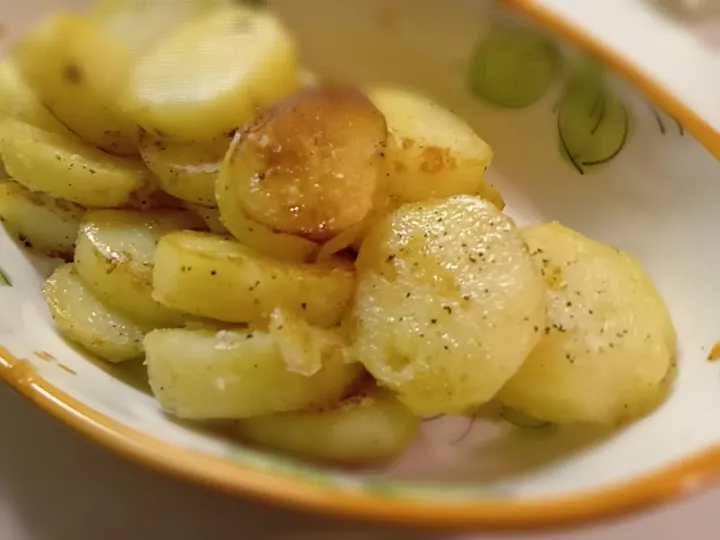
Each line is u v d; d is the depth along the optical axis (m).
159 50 0.28
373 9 0.31
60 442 0.27
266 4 0.31
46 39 0.29
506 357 0.25
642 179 0.30
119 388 0.27
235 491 0.22
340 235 0.26
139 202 0.29
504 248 0.26
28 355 0.26
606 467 0.24
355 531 0.26
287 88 0.28
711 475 0.22
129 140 0.29
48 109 0.29
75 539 0.26
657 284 0.29
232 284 0.25
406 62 0.32
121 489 0.27
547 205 0.32
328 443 0.26
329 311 0.26
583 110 0.30
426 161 0.28
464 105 0.32
